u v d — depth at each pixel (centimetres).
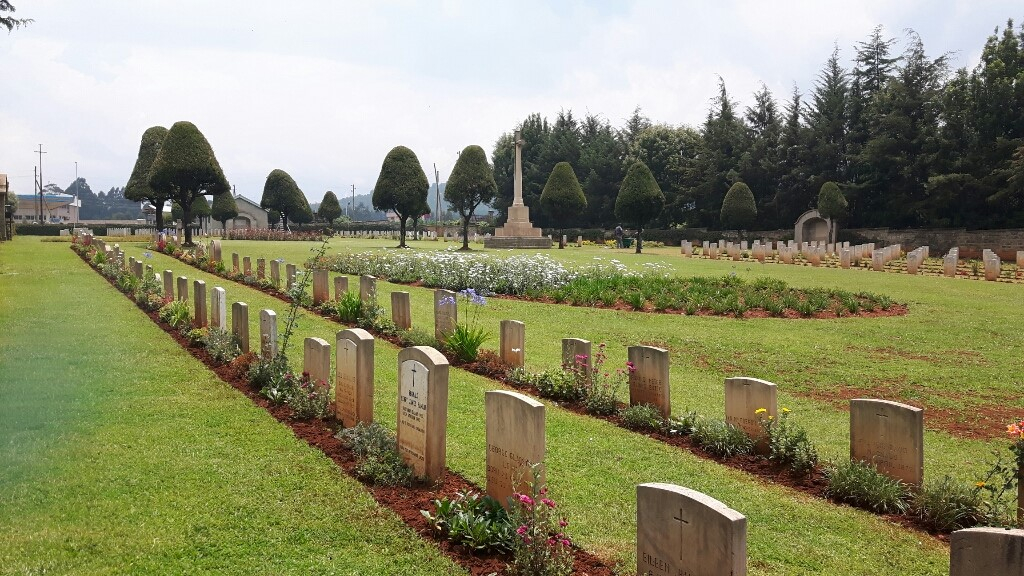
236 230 5341
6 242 3338
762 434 685
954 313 1620
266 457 627
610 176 6341
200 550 467
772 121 5691
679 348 1228
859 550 497
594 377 856
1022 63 4106
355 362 689
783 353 1195
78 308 1409
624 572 448
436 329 1120
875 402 606
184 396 806
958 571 348
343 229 6931
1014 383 1013
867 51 5044
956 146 4262
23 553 455
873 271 2656
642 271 2395
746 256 3472
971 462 687
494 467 529
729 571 345
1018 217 4075
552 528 496
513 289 1834
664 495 380
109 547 466
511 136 7350
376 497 554
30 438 663
